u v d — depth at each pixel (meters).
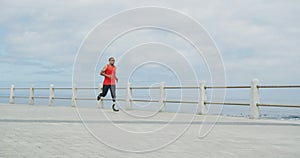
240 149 5.96
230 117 13.60
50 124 9.57
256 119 12.80
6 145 5.95
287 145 6.47
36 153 5.29
